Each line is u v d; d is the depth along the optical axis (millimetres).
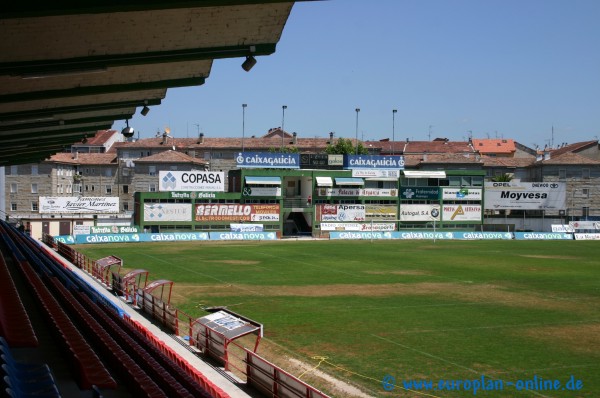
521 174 119375
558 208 97250
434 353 24531
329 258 60844
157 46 16109
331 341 26453
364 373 21812
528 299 37406
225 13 14461
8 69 15852
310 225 93562
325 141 131125
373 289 41094
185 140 123375
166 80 20781
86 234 77250
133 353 14594
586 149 126250
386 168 93625
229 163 121750
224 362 21328
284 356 23984
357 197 92562
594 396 19453
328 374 21734
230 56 16734
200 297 37438
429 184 95438
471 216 96250
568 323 30375
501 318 31516
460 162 117000
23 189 97562
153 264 54312
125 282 34250
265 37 16281
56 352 13500
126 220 90500
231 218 87938
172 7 11781
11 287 19656
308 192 92562
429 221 95000
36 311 18328
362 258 61000
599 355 24344
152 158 105188
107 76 19625
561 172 108750
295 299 36969
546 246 78250
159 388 11484
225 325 22078
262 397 18391
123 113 30203
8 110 24031
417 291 40281
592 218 103312
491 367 22609
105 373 11805
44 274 26406
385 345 25750
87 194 108000
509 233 91438
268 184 89125
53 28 14320
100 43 15461
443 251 69625
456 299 37281
